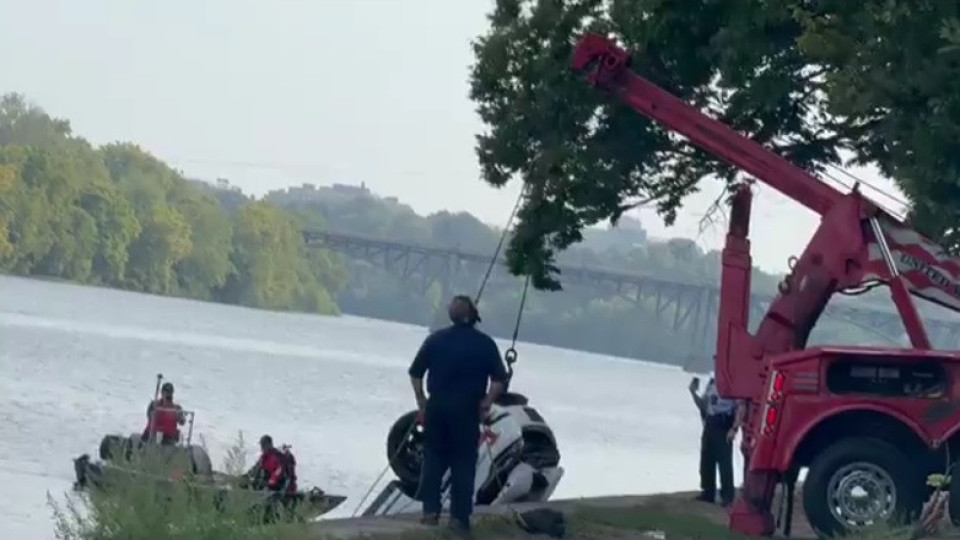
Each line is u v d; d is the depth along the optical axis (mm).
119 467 20906
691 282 161750
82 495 26344
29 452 63781
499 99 43969
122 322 182000
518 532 29141
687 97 41062
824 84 34219
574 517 32031
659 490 67188
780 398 30000
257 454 65625
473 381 27078
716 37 37844
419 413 30438
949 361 29500
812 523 29578
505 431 36656
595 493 64125
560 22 42781
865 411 29625
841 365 29938
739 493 33094
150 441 23219
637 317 189125
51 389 97500
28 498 48344
